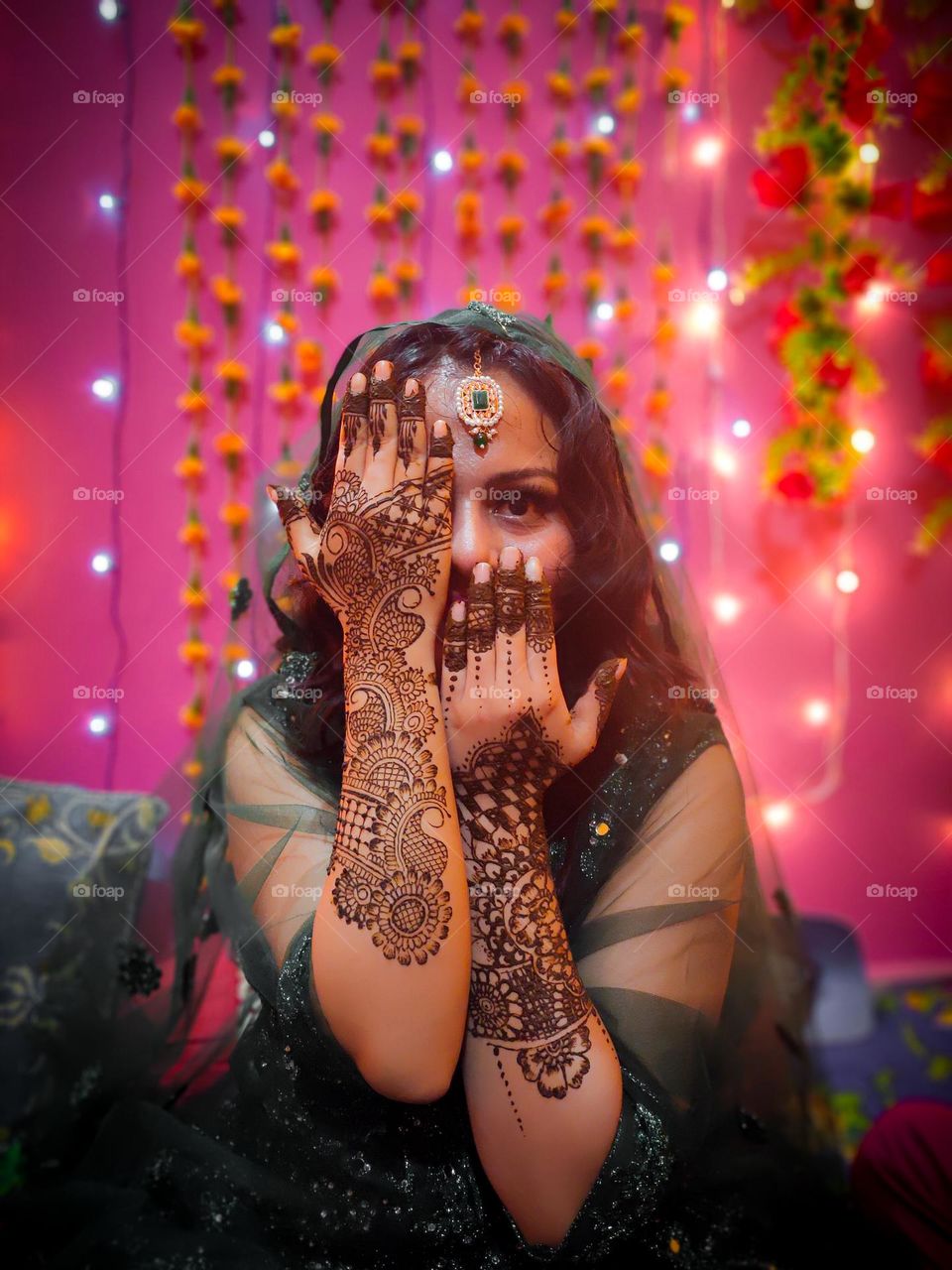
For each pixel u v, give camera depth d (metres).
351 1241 0.92
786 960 1.35
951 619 3.03
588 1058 0.90
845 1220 1.22
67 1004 1.35
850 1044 2.51
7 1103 1.28
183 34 2.66
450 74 2.79
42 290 2.64
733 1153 1.15
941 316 2.97
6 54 2.60
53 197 2.63
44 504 2.64
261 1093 1.00
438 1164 0.95
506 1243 0.94
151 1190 1.00
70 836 1.46
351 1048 0.91
